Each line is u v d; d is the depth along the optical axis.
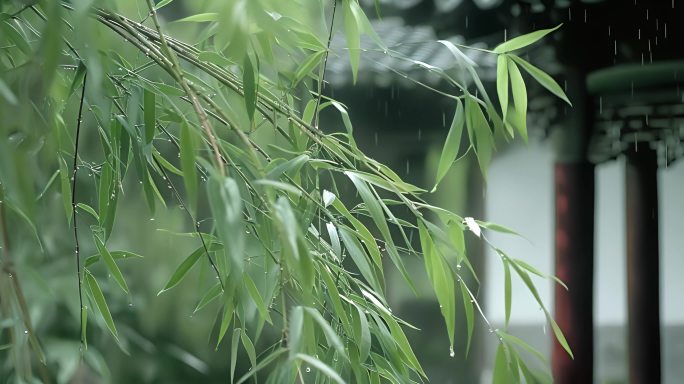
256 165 1.17
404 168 7.22
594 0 5.26
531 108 6.08
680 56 5.48
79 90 1.91
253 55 1.68
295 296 1.57
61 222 3.89
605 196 11.56
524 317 10.77
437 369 7.66
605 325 11.60
